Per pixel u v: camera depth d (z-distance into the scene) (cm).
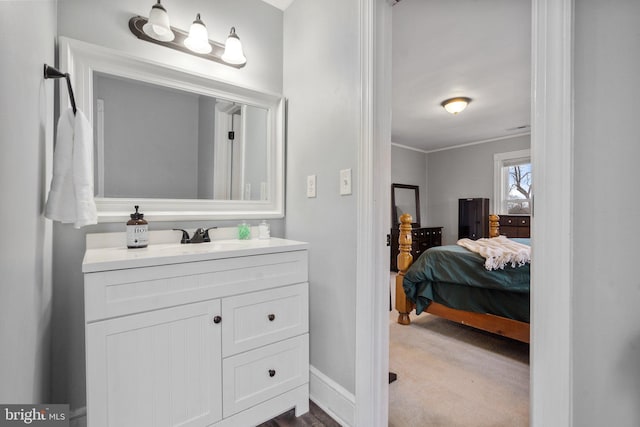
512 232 467
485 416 145
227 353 120
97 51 130
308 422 140
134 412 100
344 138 142
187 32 154
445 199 582
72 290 125
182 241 147
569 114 73
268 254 131
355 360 135
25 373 73
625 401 67
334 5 149
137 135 144
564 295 74
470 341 232
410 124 430
